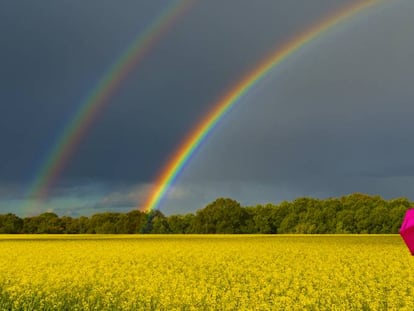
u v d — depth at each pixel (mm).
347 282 17734
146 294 15727
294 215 101875
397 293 16016
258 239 50469
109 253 29406
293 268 21500
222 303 14672
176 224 111250
